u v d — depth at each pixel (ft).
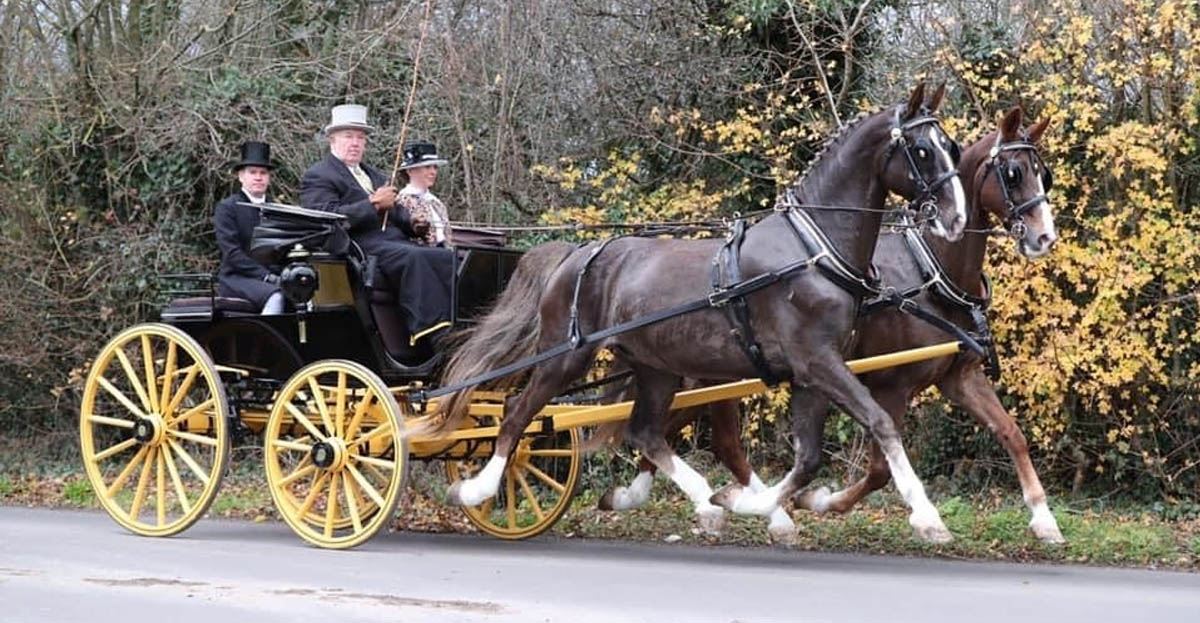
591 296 31.65
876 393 32.30
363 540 31.40
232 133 50.67
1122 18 38.40
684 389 34.83
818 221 28.91
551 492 40.91
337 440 31.78
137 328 34.99
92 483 35.35
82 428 35.55
